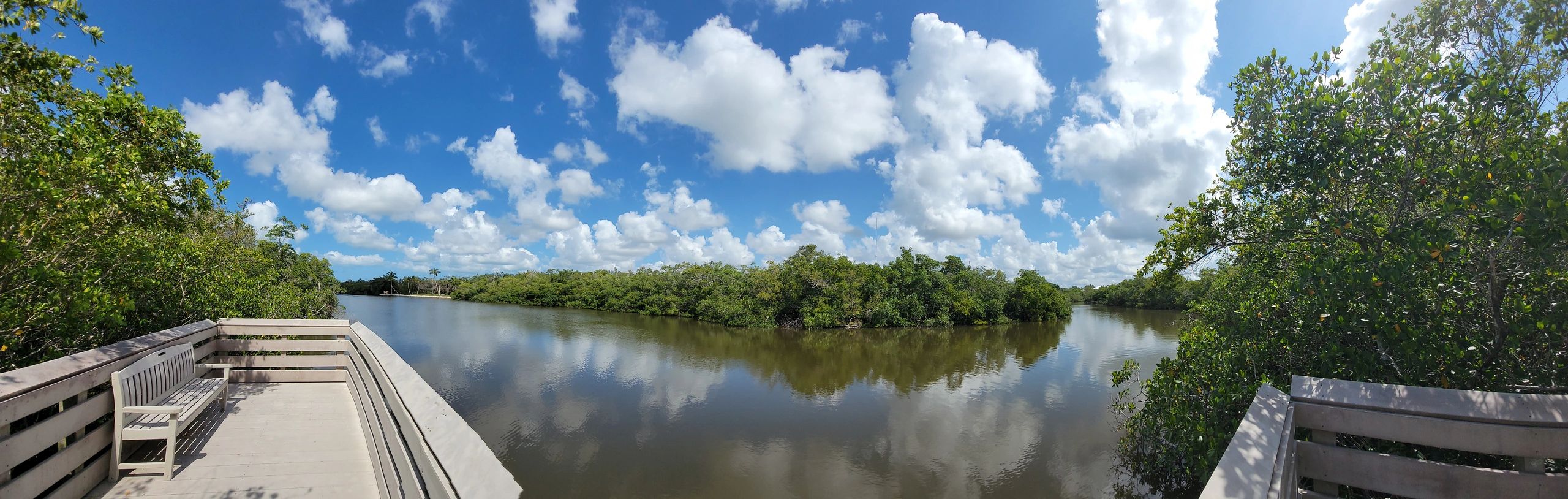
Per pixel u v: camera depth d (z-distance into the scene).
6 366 3.90
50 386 2.67
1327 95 4.30
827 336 28.38
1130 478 8.87
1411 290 3.82
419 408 2.21
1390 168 3.88
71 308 3.92
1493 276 3.47
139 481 3.27
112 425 3.32
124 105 4.27
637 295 42.78
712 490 8.61
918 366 18.78
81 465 3.04
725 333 28.62
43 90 3.73
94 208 3.59
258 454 3.77
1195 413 6.48
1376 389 2.14
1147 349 23.41
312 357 5.98
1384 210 4.39
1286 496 1.69
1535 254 3.27
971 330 32.19
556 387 14.36
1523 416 1.97
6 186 3.10
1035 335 29.69
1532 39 3.67
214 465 3.55
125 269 4.91
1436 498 2.06
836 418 12.19
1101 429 11.46
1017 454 10.07
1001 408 13.08
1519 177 3.16
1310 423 2.18
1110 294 64.00
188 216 5.21
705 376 16.30
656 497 8.40
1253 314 5.62
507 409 12.25
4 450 2.34
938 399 13.94
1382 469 2.11
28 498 2.50
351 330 5.52
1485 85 3.55
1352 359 4.21
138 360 3.55
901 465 9.59
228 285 8.27
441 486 1.58
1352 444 3.86
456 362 17.45
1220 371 6.01
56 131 3.56
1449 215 3.54
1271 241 5.05
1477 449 1.98
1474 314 3.90
